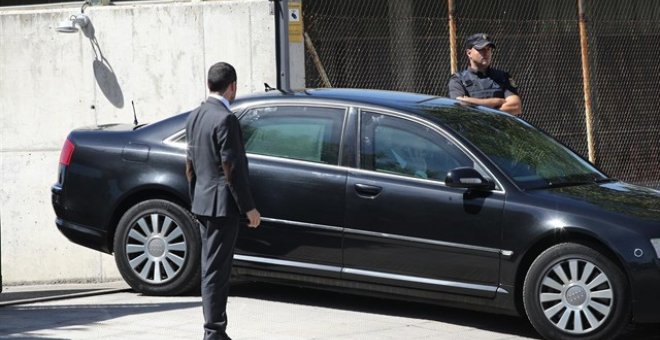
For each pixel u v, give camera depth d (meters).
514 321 15.39
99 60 22.47
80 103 22.61
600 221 13.70
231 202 12.33
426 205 14.61
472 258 14.32
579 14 23.83
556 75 26.06
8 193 22.67
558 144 16.25
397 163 15.02
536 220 13.97
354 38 23.38
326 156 15.41
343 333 14.16
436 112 15.53
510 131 15.77
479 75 19.09
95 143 16.73
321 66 22.42
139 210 16.28
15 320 14.79
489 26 25.81
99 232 16.58
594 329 13.68
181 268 16.11
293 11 21.89
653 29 26.98
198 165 12.48
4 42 22.75
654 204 14.42
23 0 29.00
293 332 14.13
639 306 13.50
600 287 13.67
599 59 26.41
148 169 16.27
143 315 14.97
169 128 16.52
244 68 21.97
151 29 22.30
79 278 22.36
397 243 14.73
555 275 13.89
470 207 14.38
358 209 14.96
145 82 22.36
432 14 25.80
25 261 22.56
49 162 22.58
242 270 15.69
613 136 26.11
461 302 14.47
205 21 22.08
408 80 24.02
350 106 15.58
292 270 15.38
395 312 15.75
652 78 26.88
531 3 26.95
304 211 15.27
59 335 13.65
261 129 15.98
